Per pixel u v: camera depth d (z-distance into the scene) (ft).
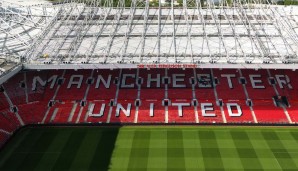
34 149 166.81
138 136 176.14
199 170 150.30
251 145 167.73
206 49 187.52
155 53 184.34
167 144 169.27
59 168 152.87
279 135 175.63
